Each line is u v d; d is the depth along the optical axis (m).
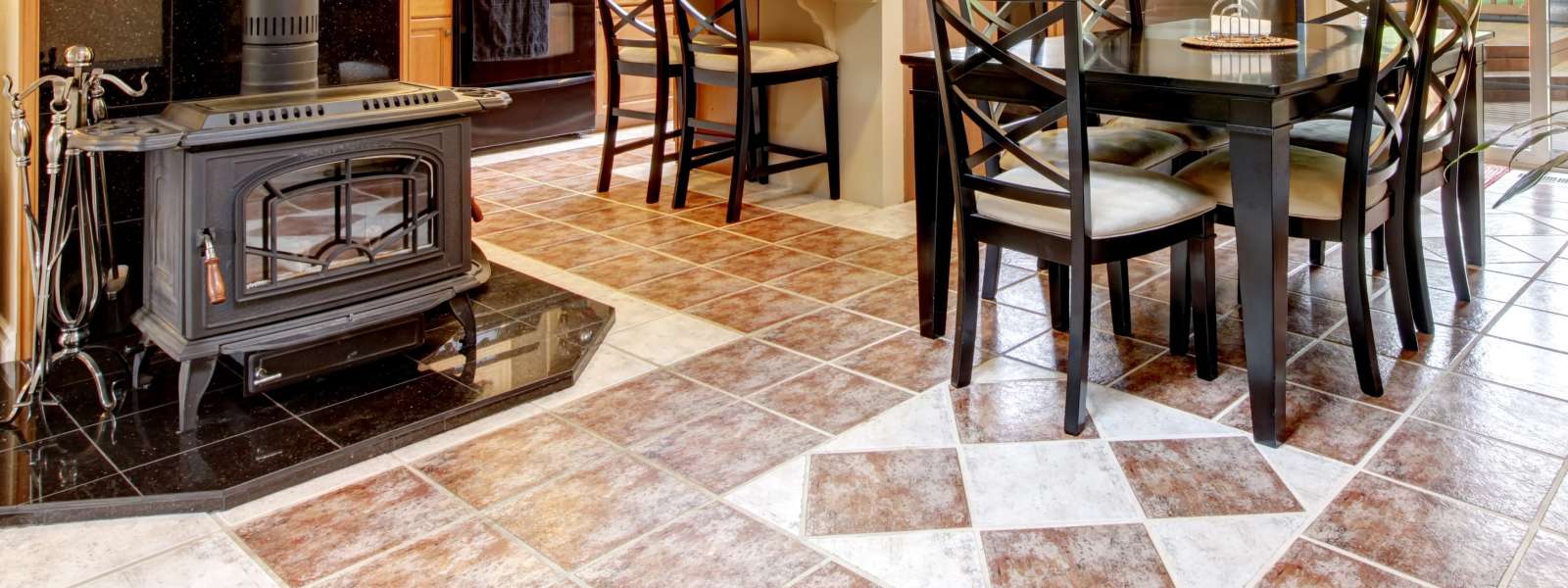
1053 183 2.33
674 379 2.52
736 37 3.88
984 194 2.37
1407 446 2.13
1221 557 1.76
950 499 1.96
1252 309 2.11
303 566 1.74
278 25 2.31
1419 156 2.56
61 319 2.23
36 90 2.29
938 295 2.72
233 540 1.82
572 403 2.39
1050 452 2.13
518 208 4.26
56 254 2.17
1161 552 1.78
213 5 2.61
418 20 4.93
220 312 2.13
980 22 4.44
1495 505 1.90
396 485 2.01
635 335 2.81
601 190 4.51
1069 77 2.02
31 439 2.10
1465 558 1.74
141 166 2.64
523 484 2.02
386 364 2.52
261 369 2.19
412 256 2.39
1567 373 2.47
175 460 2.03
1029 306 3.02
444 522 1.88
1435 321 2.83
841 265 3.46
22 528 1.84
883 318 2.93
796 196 4.47
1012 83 2.36
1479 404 2.32
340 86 2.41
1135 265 3.42
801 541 1.82
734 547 1.80
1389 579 1.69
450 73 5.12
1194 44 2.58
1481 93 3.14
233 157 2.06
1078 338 2.16
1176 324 2.61
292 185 2.17
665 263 3.49
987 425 2.26
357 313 2.30
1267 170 2.02
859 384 2.48
